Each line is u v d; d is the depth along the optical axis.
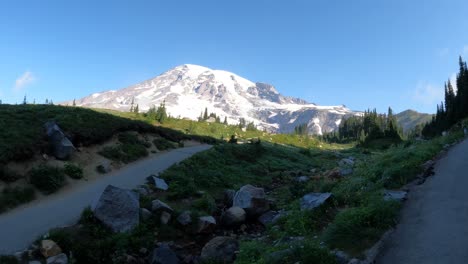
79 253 12.73
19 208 16.70
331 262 9.60
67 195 19.23
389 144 78.62
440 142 29.56
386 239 10.91
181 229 16.59
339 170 28.22
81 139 26.45
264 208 19.22
